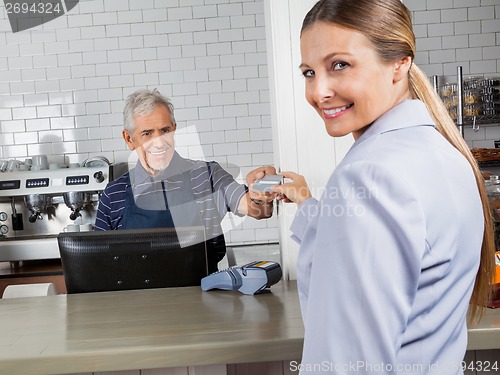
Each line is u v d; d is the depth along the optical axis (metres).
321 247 0.84
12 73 4.67
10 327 1.56
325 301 0.82
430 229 0.83
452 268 0.89
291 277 2.01
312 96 0.96
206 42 4.69
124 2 4.66
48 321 1.60
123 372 1.48
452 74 4.61
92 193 4.35
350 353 0.80
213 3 4.67
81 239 1.84
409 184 0.82
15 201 4.38
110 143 4.71
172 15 4.68
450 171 0.89
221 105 4.73
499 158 4.24
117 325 1.51
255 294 1.79
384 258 0.79
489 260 1.04
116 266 1.86
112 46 4.68
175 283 1.90
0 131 4.68
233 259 1.97
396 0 0.94
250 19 4.68
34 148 4.69
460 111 4.27
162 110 1.58
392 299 0.79
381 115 0.94
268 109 4.73
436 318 0.88
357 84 0.91
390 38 0.90
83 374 1.49
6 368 1.31
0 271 3.98
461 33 4.59
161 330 1.44
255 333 1.37
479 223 0.94
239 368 1.56
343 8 0.90
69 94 4.69
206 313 1.59
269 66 2.05
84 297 1.86
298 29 1.94
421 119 0.93
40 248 4.03
